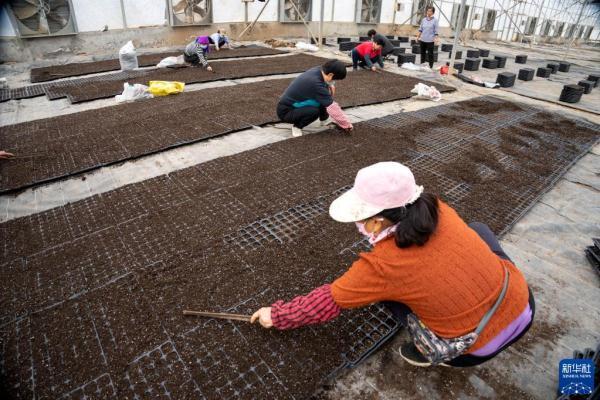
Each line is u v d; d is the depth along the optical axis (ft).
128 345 6.06
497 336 4.45
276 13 40.14
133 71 24.04
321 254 8.13
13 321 6.47
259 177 11.25
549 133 15.47
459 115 17.38
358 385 5.65
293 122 14.23
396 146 13.60
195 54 25.00
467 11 53.98
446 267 4.17
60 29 28.35
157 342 6.12
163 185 10.74
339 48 34.45
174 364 5.79
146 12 32.24
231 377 5.61
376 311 6.80
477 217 9.59
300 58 30.09
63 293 7.04
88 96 18.66
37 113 16.78
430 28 26.94
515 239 8.97
